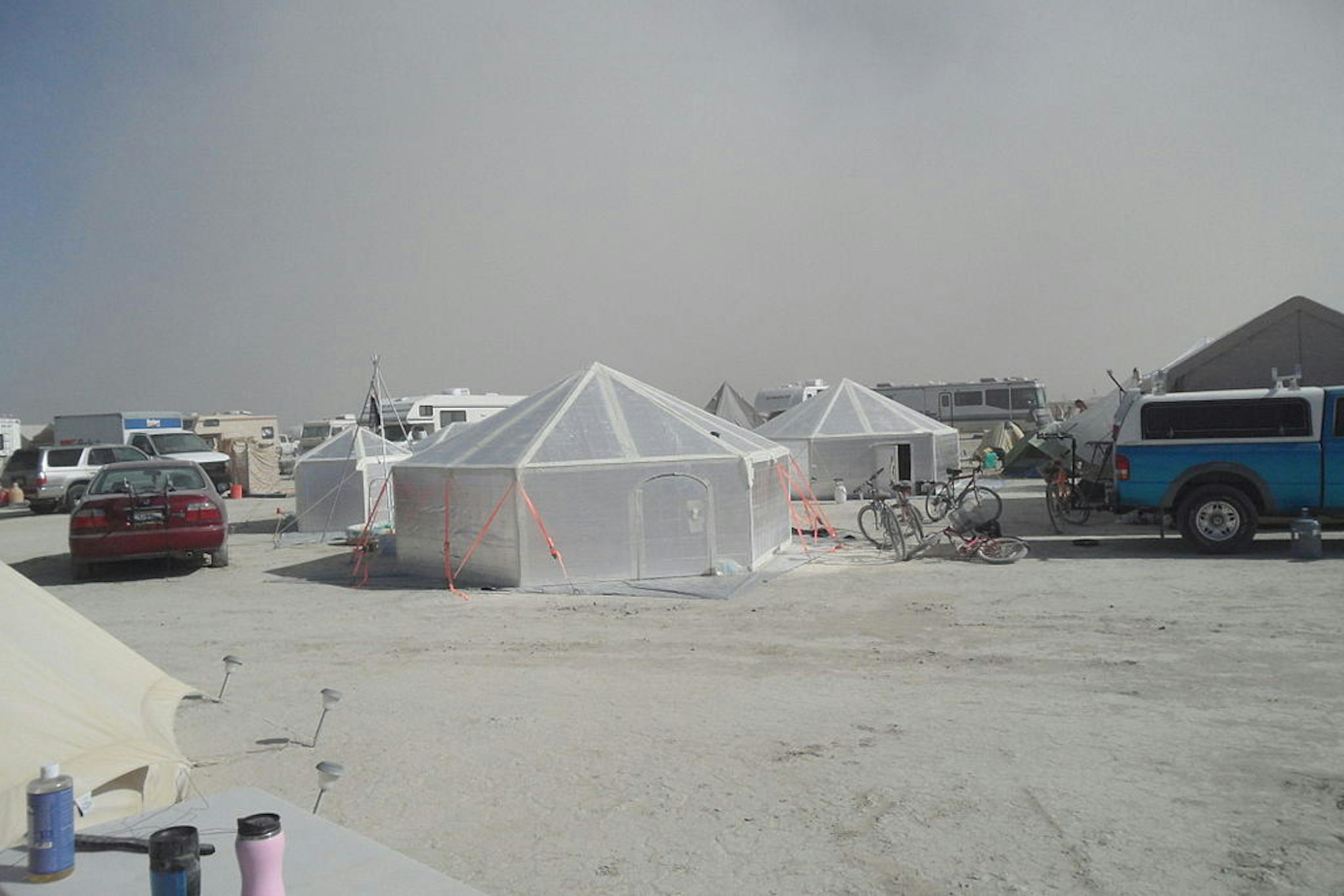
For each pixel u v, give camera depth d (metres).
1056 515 16.67
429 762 5.77
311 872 3.30
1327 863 4.12
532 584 12.20
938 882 4.06
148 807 4.61
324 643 9.35
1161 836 4.45
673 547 12.55
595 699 7.05
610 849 4.48
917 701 6.78
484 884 4.15
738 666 7.94
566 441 12.76
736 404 36.78
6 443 41.19
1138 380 17.31
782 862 4.29
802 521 17.50
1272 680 6.96
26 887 3.20
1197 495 12.70
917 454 23.50
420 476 13.59
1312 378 15.16
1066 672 7.40
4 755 4.29
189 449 31.36
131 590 13.00
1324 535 14.29
